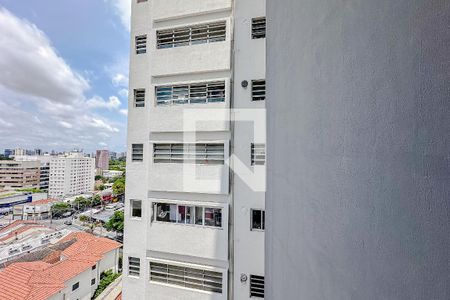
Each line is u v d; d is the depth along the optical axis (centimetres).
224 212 758
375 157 129
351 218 154
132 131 861
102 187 9331
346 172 162
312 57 233
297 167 280
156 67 835
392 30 118
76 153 10244
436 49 96
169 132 824
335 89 181
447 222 91
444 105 93
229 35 783
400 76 112
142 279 816
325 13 202
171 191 808
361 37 145
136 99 875
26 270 2028
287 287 320
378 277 125
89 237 3219
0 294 1692
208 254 758
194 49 804
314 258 220
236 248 751
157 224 809
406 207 108
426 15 100
